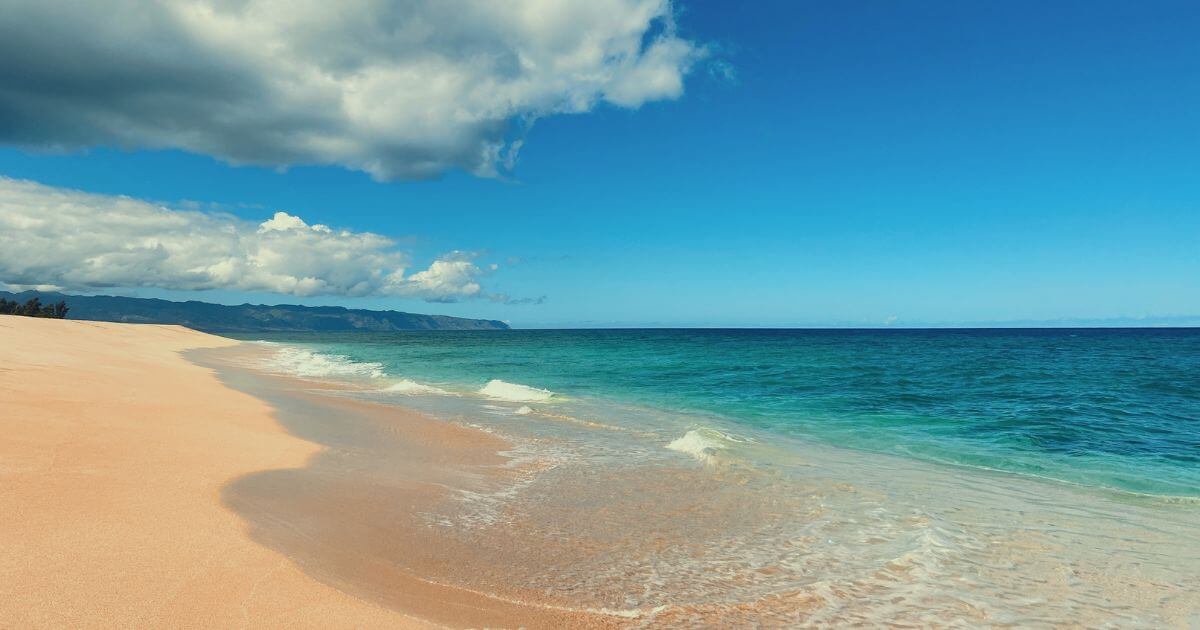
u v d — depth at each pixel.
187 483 7.94
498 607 5.61
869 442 15.16
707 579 6.59
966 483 11.02
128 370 20.33
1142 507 9.63
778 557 7.29
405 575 6.16
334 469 10.29
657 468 11.78
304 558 6.05
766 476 11.28
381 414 17.56
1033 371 36.59
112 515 6.30
